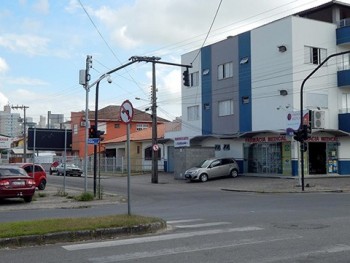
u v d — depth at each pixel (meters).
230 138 38.09
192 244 8.84
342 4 35.69
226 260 7.42
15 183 19.19
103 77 22.75
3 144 65.56
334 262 7.23
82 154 70.44
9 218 13.58
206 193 24.98
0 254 8.09
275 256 7.68
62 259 7.62
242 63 37.34
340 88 34.50
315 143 33.62
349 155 34.62
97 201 20.38
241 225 11.36
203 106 42.03
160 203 19.16
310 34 33.56
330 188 25.31
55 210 16.66
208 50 41.31
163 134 50.88
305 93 32.91
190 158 37.78
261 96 35.44
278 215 13.41
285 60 33.25
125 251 8.23
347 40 33.81
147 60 24.66
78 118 71.94
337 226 10.91
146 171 50.88
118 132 70.06
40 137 24.23
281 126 33.47
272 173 34.81
